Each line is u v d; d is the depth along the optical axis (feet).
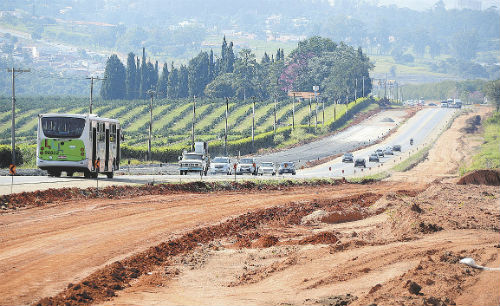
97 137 446.19
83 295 150.82
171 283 179.83
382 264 193.67
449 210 373.40
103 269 182.60
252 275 194.90
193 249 239.09
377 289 156.04
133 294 161.07
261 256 230.07
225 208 376.07
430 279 163.02
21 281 162.71
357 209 391.65
